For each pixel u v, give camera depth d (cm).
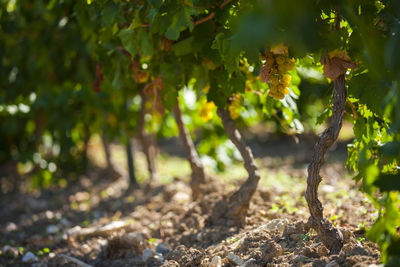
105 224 466
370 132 268
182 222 407
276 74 263
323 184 526
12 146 801
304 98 440
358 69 246
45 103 584
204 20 285
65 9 487
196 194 461
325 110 311
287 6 157
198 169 461
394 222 202
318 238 281
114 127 619
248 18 158
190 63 319
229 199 369
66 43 547
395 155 201
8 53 588
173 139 1121
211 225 379
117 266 340
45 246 430
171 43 317
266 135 1062
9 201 661
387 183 192
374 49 194
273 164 781
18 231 500
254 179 356
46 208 602
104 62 361
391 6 217
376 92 233
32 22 559
